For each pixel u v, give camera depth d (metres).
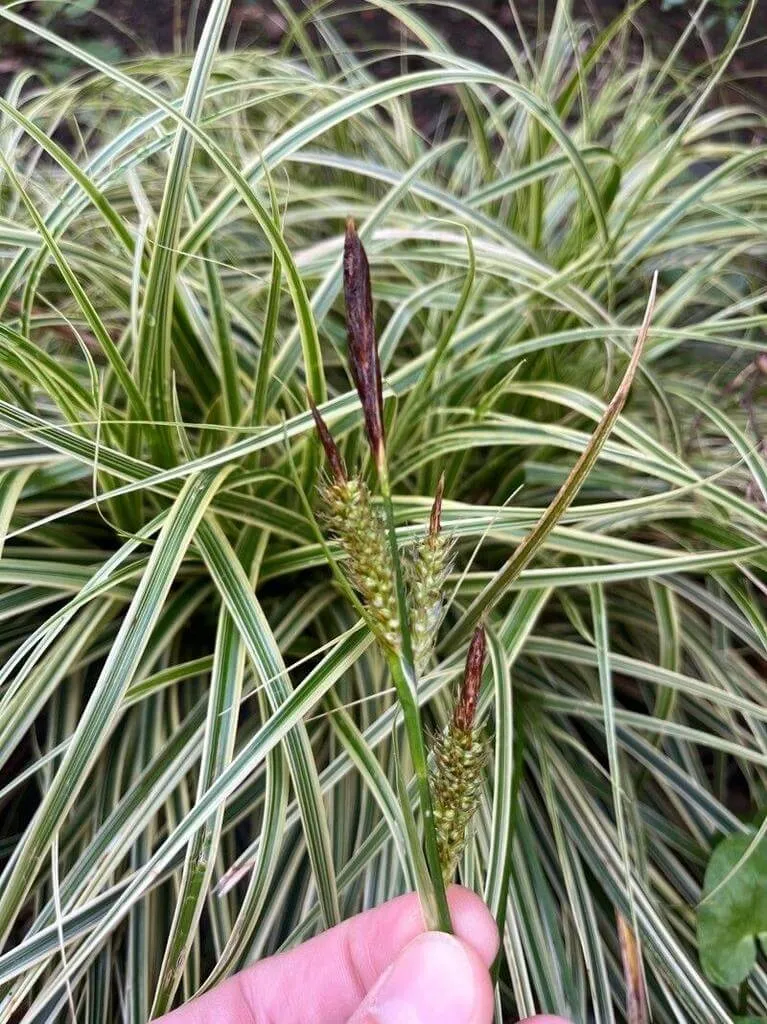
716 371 0.34
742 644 0.31
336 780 0.22
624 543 0.23
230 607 0.21
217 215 0.23
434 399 0.27
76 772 0.18
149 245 0.27
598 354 0.31
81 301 0.20
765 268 0.37
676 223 0.31
